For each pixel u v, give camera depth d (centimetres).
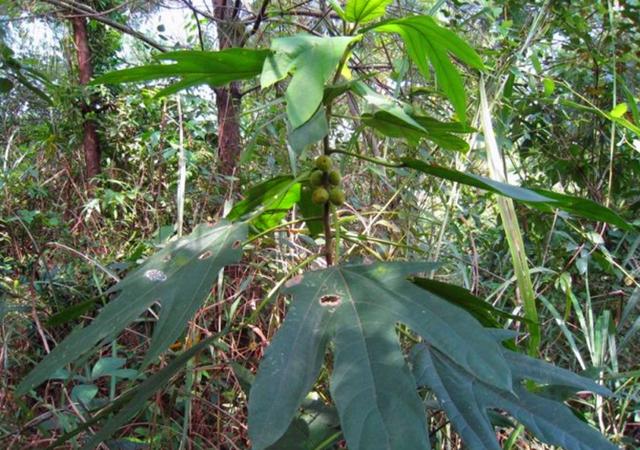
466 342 44
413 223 114
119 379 110
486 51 124
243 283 106
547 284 121
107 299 128
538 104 139
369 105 66
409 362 51
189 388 90
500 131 120
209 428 97
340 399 40
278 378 41
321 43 49
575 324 124
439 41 57
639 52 137
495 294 114
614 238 133
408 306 47
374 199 125
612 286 128
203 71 57
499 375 42
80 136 231
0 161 204
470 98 127
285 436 61
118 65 262
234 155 159
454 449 90
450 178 60
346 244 108
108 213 184
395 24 56
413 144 71
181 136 122
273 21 158
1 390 99
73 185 196
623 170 138
